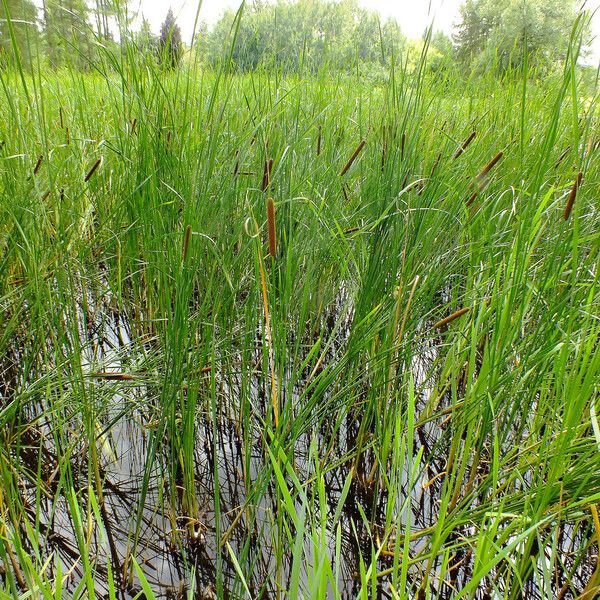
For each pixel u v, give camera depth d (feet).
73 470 5.95
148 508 5.64
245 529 5.39
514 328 4.96
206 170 6.58
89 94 11.32
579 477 4.25
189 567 5.03
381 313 6.26
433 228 6.87
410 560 4.76
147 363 6.31
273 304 5.29
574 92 4.15
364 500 5.85
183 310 4.96
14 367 7.13
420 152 7.80
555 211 7.12
